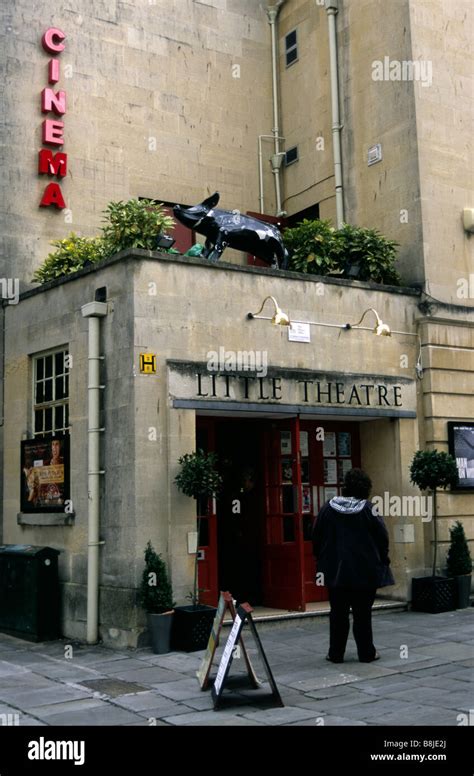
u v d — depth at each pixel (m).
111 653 9.34
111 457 9.97
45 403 11.51
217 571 11.22
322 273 12.54
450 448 12.40
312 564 11.85
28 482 11.40
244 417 11.26
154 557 9.40
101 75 13.82
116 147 13.84
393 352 12.28
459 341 12.85
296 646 9.35
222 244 11.55
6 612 10.84
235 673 8.01
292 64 15.58
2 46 12.91
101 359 10.23
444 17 13.46
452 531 12.04
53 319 11.29
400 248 13.03
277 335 11.09
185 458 9.75
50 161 13.02
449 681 7.60
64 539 10.66
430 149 12.96
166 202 14.32
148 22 14.45
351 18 14.21
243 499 11.84
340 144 14.27
